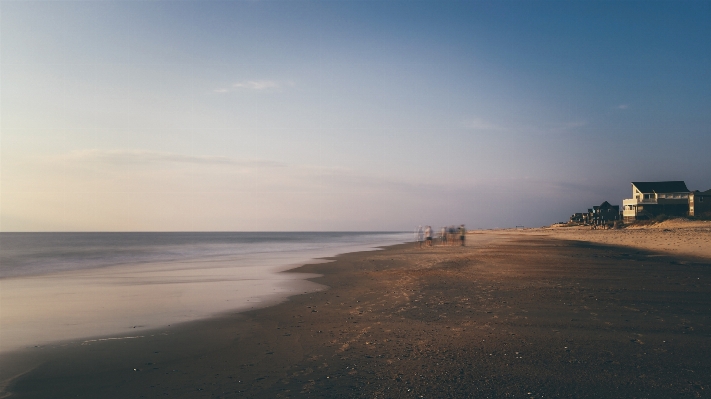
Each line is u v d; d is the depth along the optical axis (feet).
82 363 25.29
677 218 225.97
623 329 31.22
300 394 20.24
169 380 22.34
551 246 140.15
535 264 78.95
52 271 84.48
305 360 25.34
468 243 179.73
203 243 281.74
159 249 189.88
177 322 35.94
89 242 331.36
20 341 30.25
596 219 351.05
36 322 36.32
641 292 46.75
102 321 36.55
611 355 25.34
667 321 33.53
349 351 26.94
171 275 73.72
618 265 74.79
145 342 29.78
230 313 39.50
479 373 22.68
